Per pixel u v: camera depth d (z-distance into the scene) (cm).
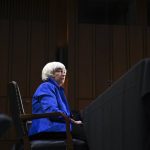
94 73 1470
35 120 568
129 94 285
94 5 1644
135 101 266
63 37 1570
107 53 1493
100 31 1505
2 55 1425
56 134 565
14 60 1429
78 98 1445
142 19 1556
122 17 1608
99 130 450
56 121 552
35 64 1442
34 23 1474
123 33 1518
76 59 1473
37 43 1461
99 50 1491
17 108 515
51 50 1465
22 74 1425
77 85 1453
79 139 624
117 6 1614
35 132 562
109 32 1509
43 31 1476
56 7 1516
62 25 1555
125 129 301
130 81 282
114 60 1492
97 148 469
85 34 1495
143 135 251
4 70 1416
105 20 1602
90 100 1449
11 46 1438
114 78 1478
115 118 343
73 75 1459
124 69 1493
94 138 497
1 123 138
